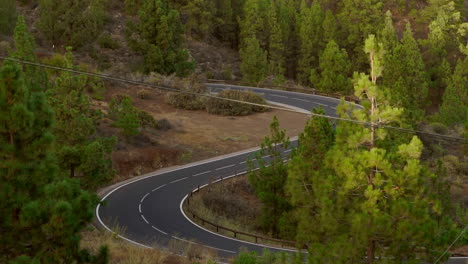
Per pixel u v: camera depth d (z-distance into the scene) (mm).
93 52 75250
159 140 49812
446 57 89562
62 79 31031
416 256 16719
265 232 32750
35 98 13383
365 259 17016
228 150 50219
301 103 65688
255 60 87938
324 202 16781
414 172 16328
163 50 71812
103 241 24766
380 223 15539
